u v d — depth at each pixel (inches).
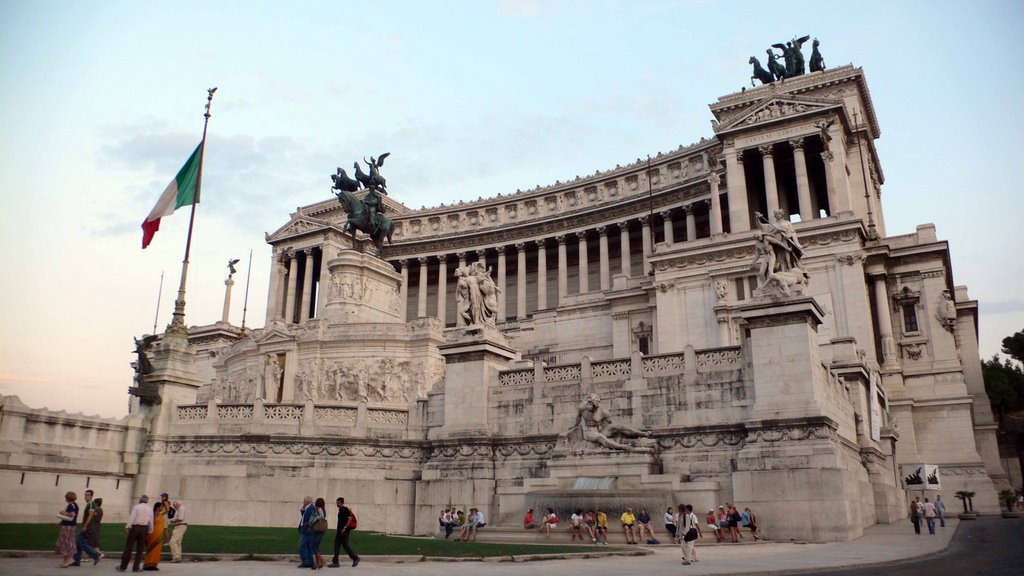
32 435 1184.8
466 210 4119.1
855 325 2042.3
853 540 1011.3
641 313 2349.9
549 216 3799.2
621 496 1034.7
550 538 1013.8
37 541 844.6
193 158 1611.7
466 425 1298.0
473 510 1085.1
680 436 1138.0
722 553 826.8
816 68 3260.3
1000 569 658.8
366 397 2181.3
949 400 1998.0
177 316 1472.7
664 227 3651.6
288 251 4131.4
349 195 2802.7
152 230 1598.2
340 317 2509.8
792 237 1127.6
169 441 1360.7
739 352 1139.3
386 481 1314.0
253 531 1107.3
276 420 1342.3
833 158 2645.2
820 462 1003.3
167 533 950.4
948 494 1895.9
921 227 2258.9
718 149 3115.2
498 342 1358.3
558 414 1243.8
